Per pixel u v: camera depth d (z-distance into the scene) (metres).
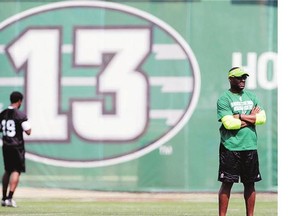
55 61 52.97
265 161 51.94
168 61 52.66
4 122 43.06
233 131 32.25
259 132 52.03
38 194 51.34
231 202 48.34
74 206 45.59
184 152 52.41
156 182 52.53
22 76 52.94
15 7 53.31
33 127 52.88
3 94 52.97
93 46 52.88
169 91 52.56
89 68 52.84
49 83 53.00
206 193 52.22
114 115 52.72
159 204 47.41
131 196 51.44
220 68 52.47
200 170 52.41
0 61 53.16
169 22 52.75
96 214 41.31
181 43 52.59
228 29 52.56
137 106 52.59
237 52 52.50
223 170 32.28
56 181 52.84
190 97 52.44
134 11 52.91
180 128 52.41
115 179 52.72
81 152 52.84
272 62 52.31
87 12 53.00
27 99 52.94
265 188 51.88
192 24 52.69
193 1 52.69
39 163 52.88
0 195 50.59
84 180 52.84
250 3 52.53
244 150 32.22
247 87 52.31
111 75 52.75
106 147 52.72
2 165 52.94
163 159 52.53
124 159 52.66
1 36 53.19
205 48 52.53
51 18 53.12
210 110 52.41
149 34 52.69
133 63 52.75
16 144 43.19
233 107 32.44
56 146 52.88
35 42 53.12
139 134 52.59
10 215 40.25
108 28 52.91
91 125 52.78
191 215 41.12
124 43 52.78
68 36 53.00
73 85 52.91
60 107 52.91
